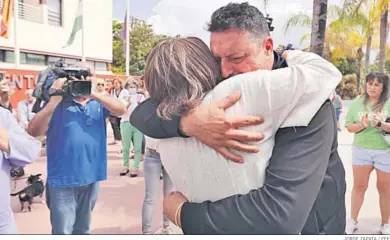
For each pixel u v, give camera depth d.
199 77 0.79
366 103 2.53
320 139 0.72
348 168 2.57
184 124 0.77
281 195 0.69
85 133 1.97
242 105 0.74
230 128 0.72
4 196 1.37
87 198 2.09
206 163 0.77
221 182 0.76
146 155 2.50
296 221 0.68
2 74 2.60
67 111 1.94
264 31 0.81
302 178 0.69
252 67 0.79
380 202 2.50
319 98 0.72
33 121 1.88
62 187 1.91
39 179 3.10
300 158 0.71
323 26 3.10
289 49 0.92
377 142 2.45
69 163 1.92
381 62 4.20
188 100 0.77
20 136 1.43
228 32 0.78
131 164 4.15
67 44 5.03
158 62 0.83
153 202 2.48
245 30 0.77
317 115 0.73
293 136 0.72
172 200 0.85
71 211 1.97
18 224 2.60
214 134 0.74
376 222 2.52
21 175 3.37
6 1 5.95
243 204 0.72
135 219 2.70
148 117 0.85
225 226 0.72
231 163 0.75
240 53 0.78
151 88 0.84
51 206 1.96
